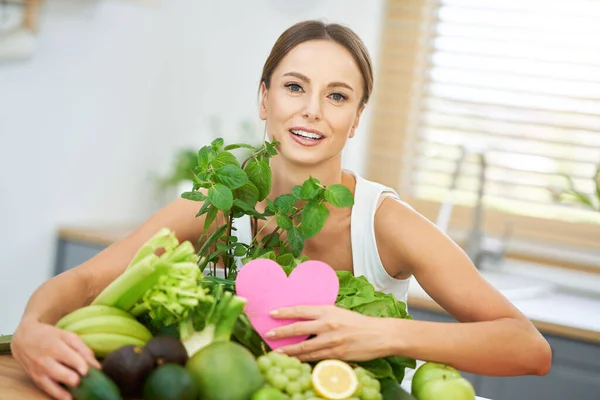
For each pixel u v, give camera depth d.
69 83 3.13
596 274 3.60
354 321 1.39
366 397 1.29
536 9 3.64
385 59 3.94
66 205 3.21
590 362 2.62
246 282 1.42
